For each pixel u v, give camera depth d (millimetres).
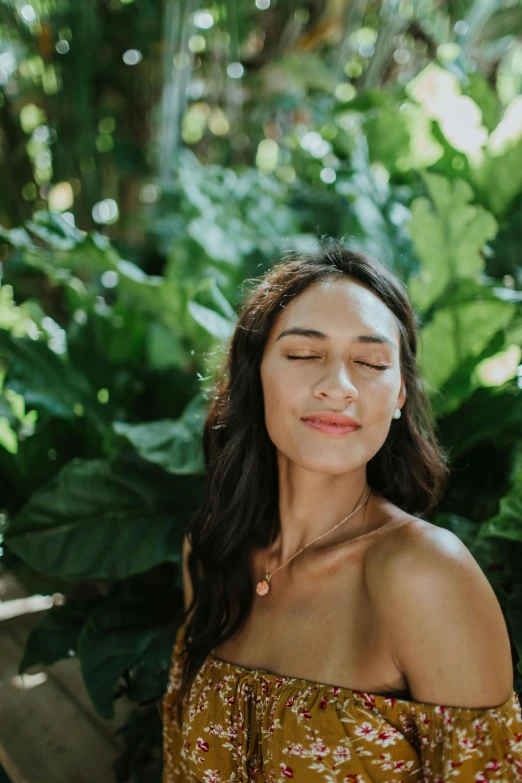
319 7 2391
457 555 751
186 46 2303
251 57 2525
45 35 2238
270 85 2480
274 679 814
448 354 1292
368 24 2482
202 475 1285
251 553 942
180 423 1290
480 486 1359
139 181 2527
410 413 956
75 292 1711
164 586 1333
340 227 1972
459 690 723
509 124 2098
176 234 2152
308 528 885
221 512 957
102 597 1317
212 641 920
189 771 965
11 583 1860
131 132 2477
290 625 848
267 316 868
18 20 2213
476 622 728
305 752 769
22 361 1539
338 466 793
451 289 1387
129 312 1656
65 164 2410
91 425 1632
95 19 2242
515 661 1021
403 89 2244
